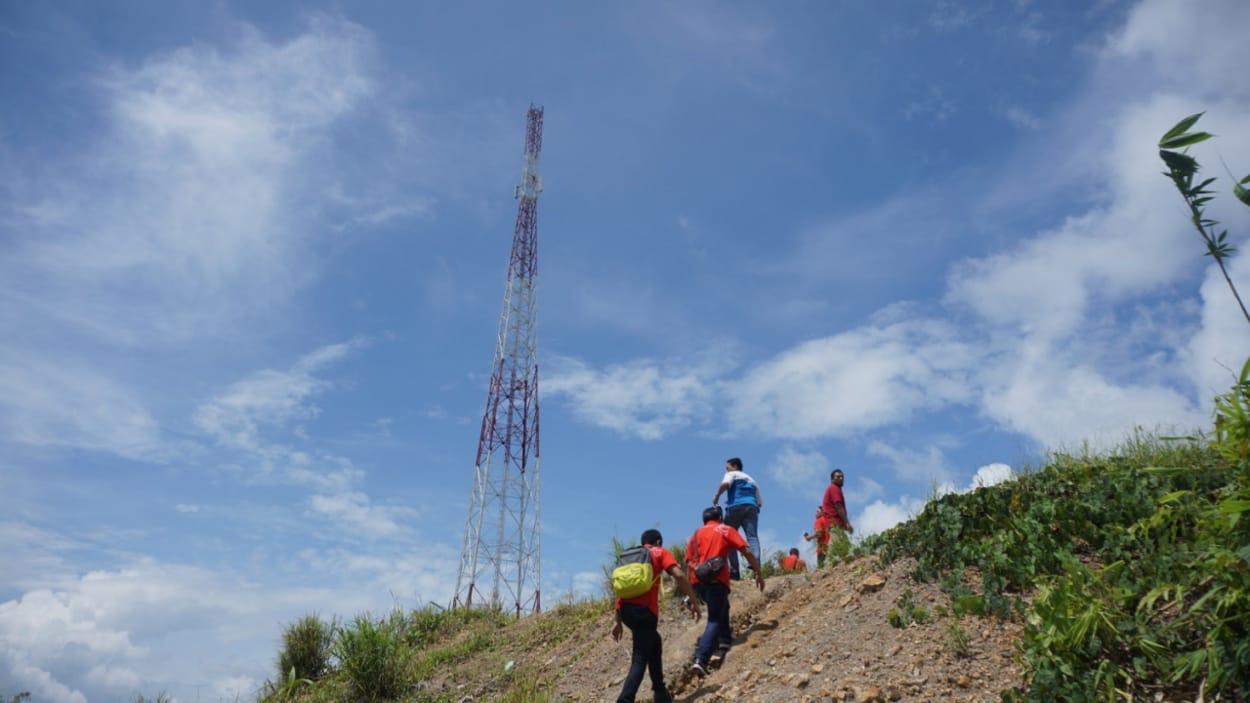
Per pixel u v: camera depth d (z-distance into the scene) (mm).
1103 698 4883
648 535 7469
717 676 7367
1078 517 6812
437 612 14250
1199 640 5000
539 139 39625
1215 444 5383
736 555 10273
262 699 11391
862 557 8805
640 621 6973
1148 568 5777
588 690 8695
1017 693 5160
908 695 5617
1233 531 5125
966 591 6648
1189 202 4680
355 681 10570
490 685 10016
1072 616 5344
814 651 6801
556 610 12641
